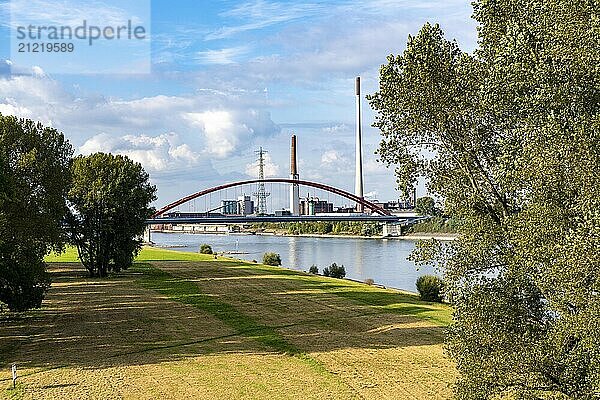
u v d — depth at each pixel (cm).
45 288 4472
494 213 2089
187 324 4472
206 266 9519
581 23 1675
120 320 4619
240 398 2755
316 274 8644
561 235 1673
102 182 7775
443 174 2155
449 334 2280
